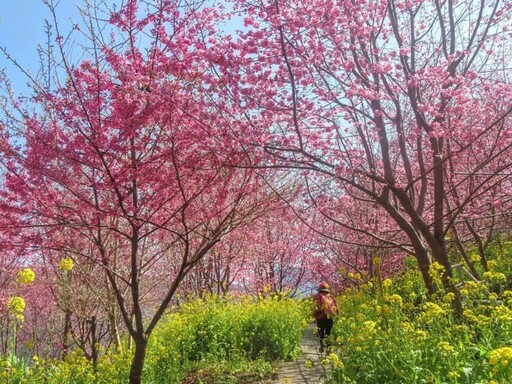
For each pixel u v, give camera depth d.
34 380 6.80
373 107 6.61
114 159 5.84
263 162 6.63
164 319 12.98
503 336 5.04
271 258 17.09
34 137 5.70
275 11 5.71
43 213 5.77
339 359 5.95
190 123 6.01
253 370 9.05
